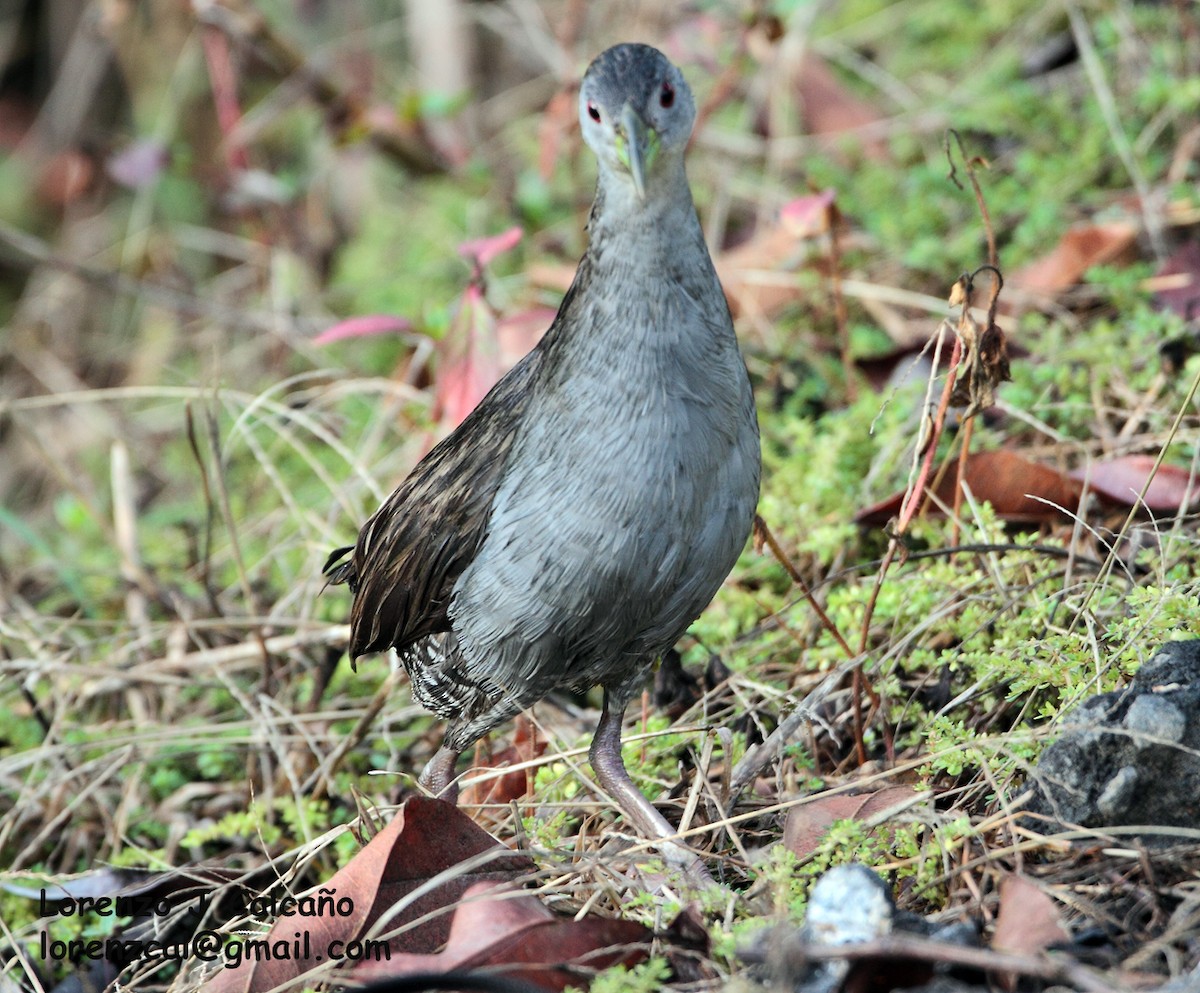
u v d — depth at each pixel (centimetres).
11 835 829
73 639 968
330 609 950
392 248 1366
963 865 551
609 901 604
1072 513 765
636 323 592
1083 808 555
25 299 1548
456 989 509
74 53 1620
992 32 1265
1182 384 831
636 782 704
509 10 1538
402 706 866
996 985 493
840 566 827
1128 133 1069
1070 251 974
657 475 597
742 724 741
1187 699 547
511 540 624
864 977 499
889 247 1062
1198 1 1099
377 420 1072
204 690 922
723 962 538
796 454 896
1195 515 712
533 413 624
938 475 749
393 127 1238
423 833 596
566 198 1291
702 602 645
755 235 1179
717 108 1274
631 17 1369
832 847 582
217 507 1112
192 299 1331
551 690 668
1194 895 512
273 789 830
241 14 1252
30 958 752
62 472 1083
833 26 1367
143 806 848
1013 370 880
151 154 1259
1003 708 660
